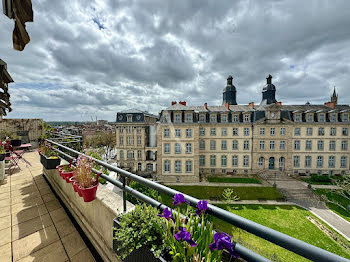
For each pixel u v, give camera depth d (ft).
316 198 54.34
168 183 69.31
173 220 4.49
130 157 87.61
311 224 40.11
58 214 11.28
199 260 3.80
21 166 21.99
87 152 11.35
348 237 35.53
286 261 26.50
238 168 77.10
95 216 8.40
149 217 5.30
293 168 76.18
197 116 79.05
